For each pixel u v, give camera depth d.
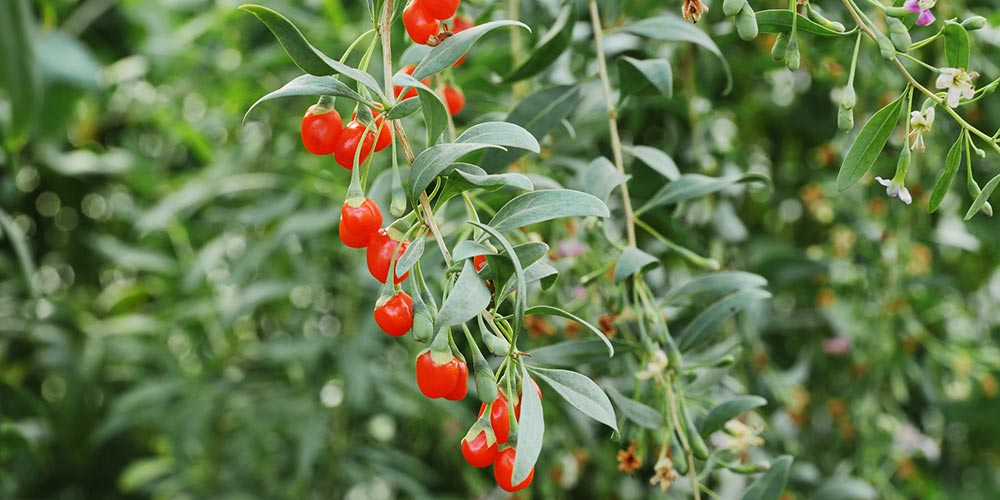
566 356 0.63
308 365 1.14
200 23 1.22
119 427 1.24
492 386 0.50
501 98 0.80
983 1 0.97
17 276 1.33
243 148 1.18
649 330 0.66
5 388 0.93
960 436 1.34
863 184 0.96
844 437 1.07
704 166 0.89
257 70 1.10
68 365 1.34
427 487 1.24
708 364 0.65
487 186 0.49
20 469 1.44
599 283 0.70
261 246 1.07
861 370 1.02
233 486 1.28
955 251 1.31
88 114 1.42
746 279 0.65
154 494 1.47
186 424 1.21
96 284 1.58
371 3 0.52
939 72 0.53
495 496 1.01
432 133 0.51
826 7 0.81
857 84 0.93
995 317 1.24
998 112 0.96
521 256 0.49
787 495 0.88
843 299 1.09
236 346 1.28
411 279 0.49
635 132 1.04
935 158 0.95
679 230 0.77
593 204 0.50
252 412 1.18
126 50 1.53
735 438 0.66
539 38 0.77
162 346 1.35
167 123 1.27
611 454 0.88
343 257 1.10
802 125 1.11
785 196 1.18
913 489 1.08
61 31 1.26
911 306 1.05
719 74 0.98
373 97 0.55
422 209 0.50
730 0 0.53
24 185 1.46
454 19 0.64
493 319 0.50
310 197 1.11
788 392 0.96
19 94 0.74
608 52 0.77
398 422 1.24
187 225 1.27
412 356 1.08
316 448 1.06
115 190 1.51
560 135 0.78
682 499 0.89
